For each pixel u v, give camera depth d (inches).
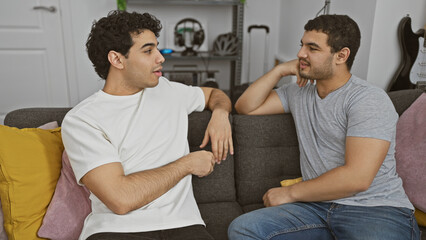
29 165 50.0
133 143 51.9
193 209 52.3
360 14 87.7
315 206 55.4
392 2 81.4
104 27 50.0
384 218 49.9
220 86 163.9
